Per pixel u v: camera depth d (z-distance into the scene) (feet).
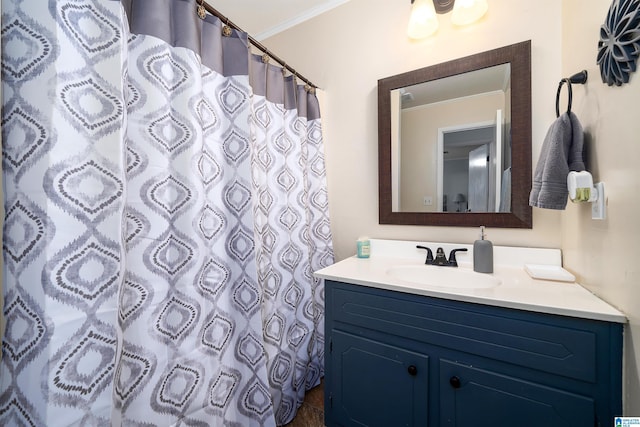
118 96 2.22
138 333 2.57
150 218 2.67
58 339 1.94
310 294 4.90
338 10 5.45
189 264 2.90
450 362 2.87
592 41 2.70
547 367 2.41
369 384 3.37
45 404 1.88
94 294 2.09
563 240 3.61
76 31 2.05
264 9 5.64
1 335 1.85
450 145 4.39
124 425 2.47
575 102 3.14
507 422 2.58
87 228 2.07
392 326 3.22
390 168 4.87
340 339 3.60
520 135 3.85
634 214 1.98
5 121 1.87
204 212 3.08
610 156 2.33
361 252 4.77
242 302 3.58
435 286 3.09
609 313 2.18
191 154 2.90
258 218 3.96
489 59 4.03
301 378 4.64
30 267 1.89
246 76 3.62
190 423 2.89
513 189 3.93
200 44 3.12
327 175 5.67
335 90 5.52
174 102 2.85
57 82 1.97
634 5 1.88
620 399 2.14
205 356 3.08
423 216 4.61
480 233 4.11
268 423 3.58
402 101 4.74
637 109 1.93
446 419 2.88
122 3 2.38
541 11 3.74
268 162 4.31
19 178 1.88
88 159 2.09
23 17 1.90
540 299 2.57
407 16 4.75
